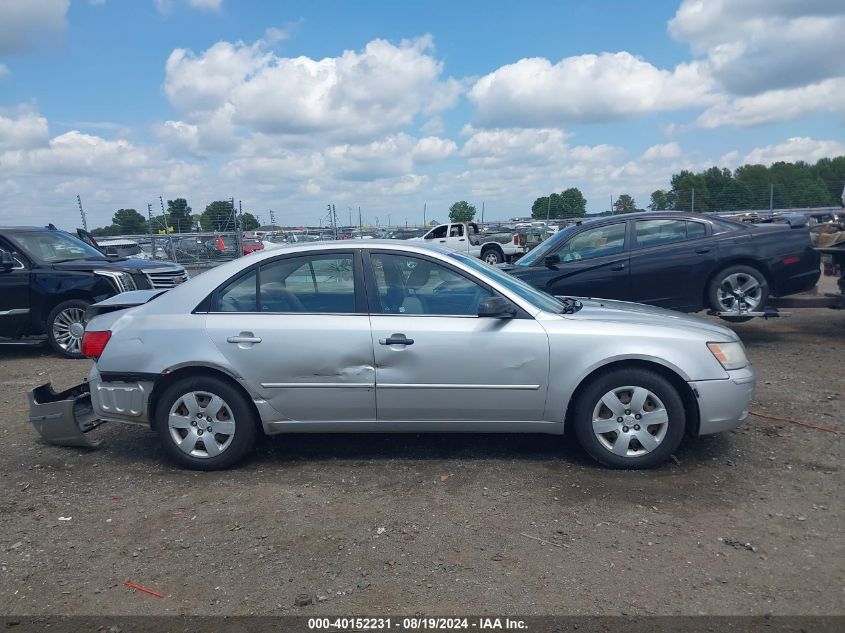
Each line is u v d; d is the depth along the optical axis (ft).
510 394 15.61
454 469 16.06
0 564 12.15
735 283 28.27
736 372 15.64
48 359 31.32
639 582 11.13
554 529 12.98
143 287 32.48
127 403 16.29
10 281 30.71
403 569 11.67
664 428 15.43
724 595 10.73
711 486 14.82
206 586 11.30
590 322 15.78
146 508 14.34
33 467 16.80
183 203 77.36
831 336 31.40
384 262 16.30
